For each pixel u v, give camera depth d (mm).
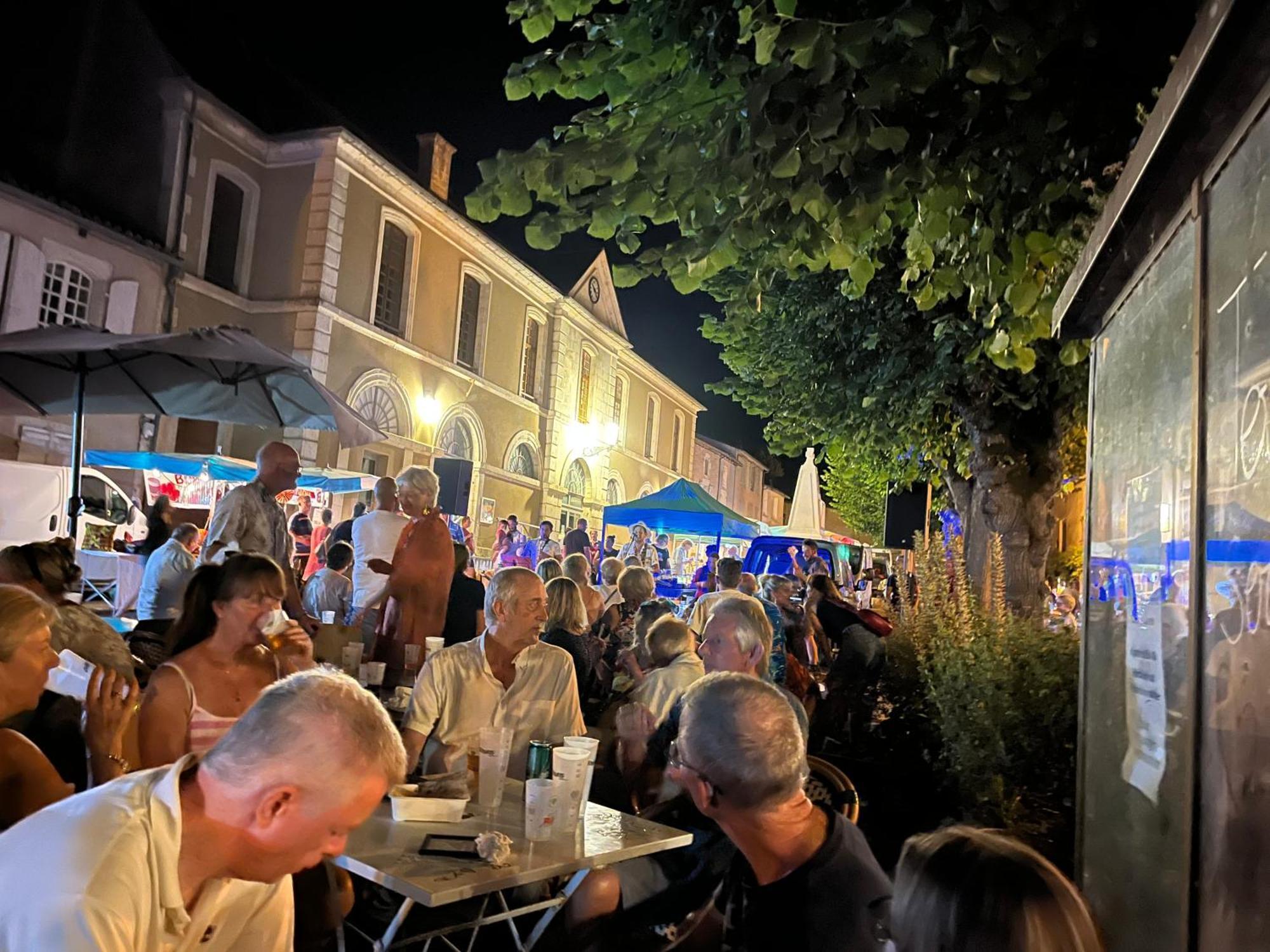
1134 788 2611
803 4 3438
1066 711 5242
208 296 18188
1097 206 3607
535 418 29391
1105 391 3305
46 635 2672
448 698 4176
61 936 1493
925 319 9234
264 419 6992
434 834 3168
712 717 2398
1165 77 3432
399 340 21609
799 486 19234
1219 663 1865
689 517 15852
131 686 2959
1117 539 2982
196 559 7492
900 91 3109
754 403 13945
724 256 3689
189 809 1712
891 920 1534
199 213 17797
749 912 2400
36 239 14852
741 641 4199
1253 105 1708
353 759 1677
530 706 4238
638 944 3447
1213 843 1882
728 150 3496
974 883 1426
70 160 16453
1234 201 1835
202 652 3412
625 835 3295
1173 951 2170
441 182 24516
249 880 1764
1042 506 9039
